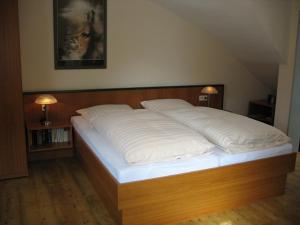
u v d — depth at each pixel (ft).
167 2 13.14
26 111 11.98
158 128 9.14
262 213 8.89
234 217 8.64
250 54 14.58
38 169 11.66
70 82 12.73
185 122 10.68
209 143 8.75
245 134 9.14
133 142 8.14
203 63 15.29
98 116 10.77
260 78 16.66
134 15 13.30
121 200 7.40
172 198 8.05
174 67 14.64
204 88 14.85
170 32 14.19
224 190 8.85
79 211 8.74
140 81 14.05
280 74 13.67
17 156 10.68
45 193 9.77
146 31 13.67
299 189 10.43
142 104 13.51
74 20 12.25
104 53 13.05
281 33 12.40
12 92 10.16
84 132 10.71
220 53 15.58
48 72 12.28
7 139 10.43
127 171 7.46
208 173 8.42
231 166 8.75
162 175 7.89
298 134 13.48
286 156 9.66
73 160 12.64
